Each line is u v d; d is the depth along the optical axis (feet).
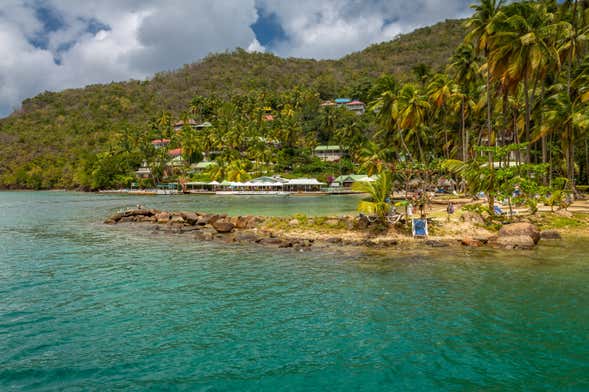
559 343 35.17
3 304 47.42
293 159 409.28
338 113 451.53
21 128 629.51
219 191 355.36
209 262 70.08
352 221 102.89
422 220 88.99
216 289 53.11
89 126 621.72
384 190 98.53
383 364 32.22
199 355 34.09
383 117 193.88
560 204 111.45
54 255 77.82
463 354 33.58
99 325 40.75
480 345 35.09
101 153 484.74
